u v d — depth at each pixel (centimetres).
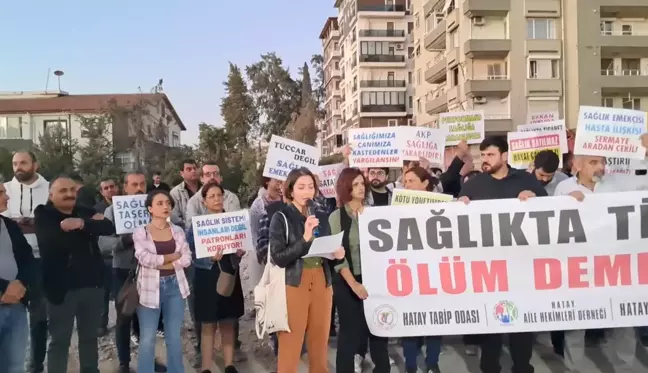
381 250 566
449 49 4041
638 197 564
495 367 584
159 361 680
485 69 3778
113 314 981
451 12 3966
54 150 3238
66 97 5269
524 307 566
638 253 565
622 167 702
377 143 804
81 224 549
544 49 3684
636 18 3769
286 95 7219
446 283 566
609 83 3666
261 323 488
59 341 550
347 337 523
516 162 889
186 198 768
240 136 6812
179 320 562
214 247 597
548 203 569
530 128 912
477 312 566
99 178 2944
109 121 3697
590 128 647
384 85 6712
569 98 3706
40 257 574
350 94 7288
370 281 563
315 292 501
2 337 502
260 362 675
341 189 568
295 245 467
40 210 552
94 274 570
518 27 3678
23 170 629
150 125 4225
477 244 569
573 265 568
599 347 677
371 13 6738
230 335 621
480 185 593
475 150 2930
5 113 4809
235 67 7088
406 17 6775
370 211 567
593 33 3647
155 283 547
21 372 508
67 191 558
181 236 577
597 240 567
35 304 619
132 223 651
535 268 568
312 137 5934
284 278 487
